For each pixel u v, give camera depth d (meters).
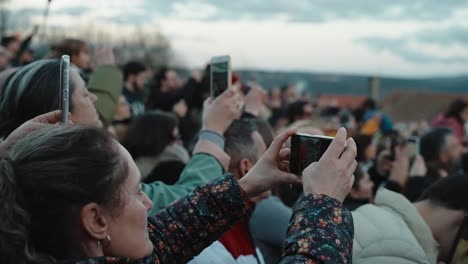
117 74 3.30
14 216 1.22
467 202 2.57
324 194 1.41
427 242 2.48
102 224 1.28
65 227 1.25
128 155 1.38
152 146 3.82
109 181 1.28
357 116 11.05
